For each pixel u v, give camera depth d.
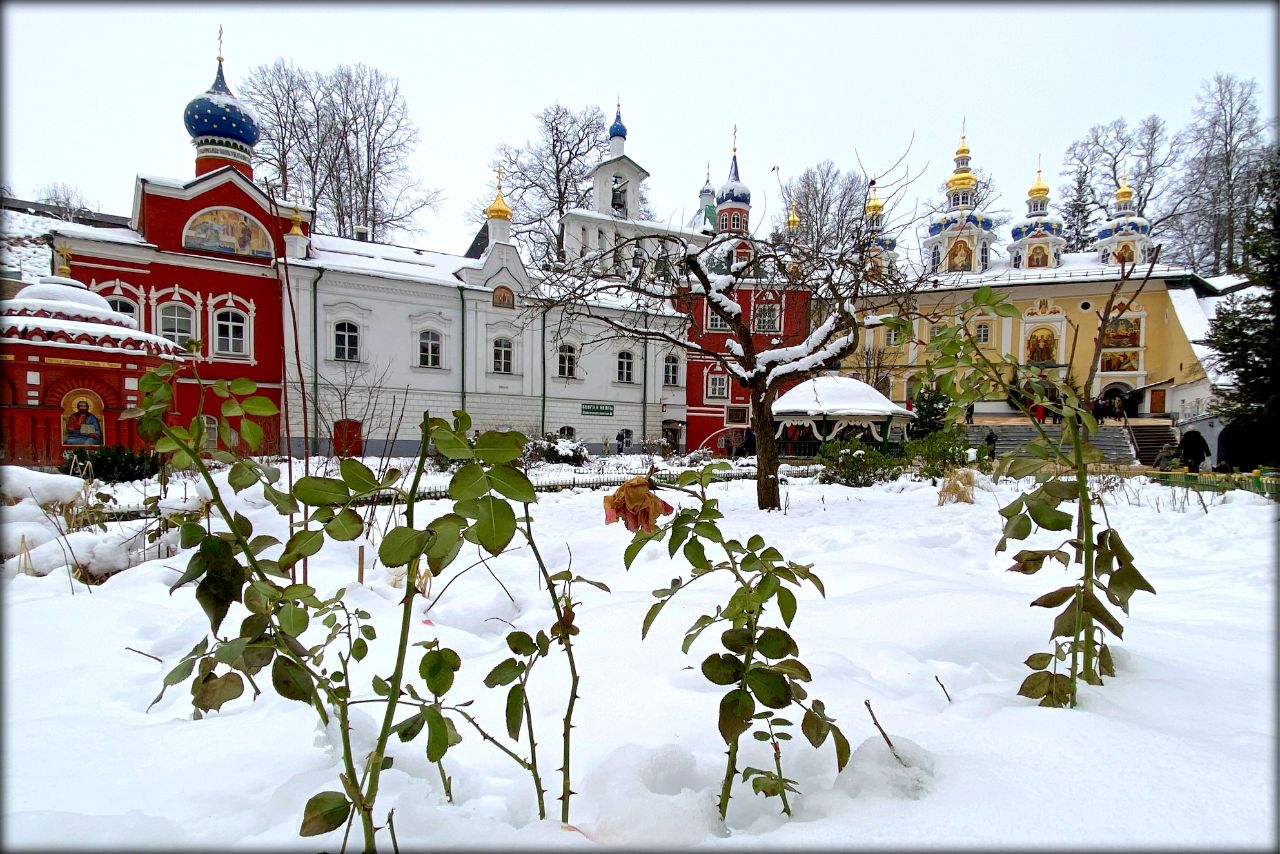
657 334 11.29
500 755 1.83
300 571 4.57
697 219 38.06
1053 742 1.52
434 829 1.33
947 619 2.93
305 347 24.80
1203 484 12.48
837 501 11.74
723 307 10.62
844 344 9.98
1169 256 40.28
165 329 23.06
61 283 18.45
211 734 1.88
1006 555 5.69
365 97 39.47
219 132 26.33
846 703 2.02
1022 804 1.25
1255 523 7.15
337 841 1.28
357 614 1.88
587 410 31.25
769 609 3.35
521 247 35.03
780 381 10.32
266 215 24.48
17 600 3.37
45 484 5.68
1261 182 14.96
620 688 2.26
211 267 23.48
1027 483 13.52
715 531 1.53
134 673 2.58
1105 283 33.91
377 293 26.31
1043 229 37.97
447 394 27.77
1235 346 14.46
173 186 22.98
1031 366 2.21
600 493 13.98
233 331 23.95
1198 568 4.81
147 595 3.76
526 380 29.56
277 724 1.93
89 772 1.62
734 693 1.35
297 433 24.11
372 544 5.55
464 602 3.96
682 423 34.03
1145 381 33.47
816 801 1.42
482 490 1.13
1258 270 14.15
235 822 1.37
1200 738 1.58
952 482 10.99
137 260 22.48
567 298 10.95
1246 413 14.59
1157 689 1.95
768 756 1.70
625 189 37.12
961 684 2.30
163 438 1.59
